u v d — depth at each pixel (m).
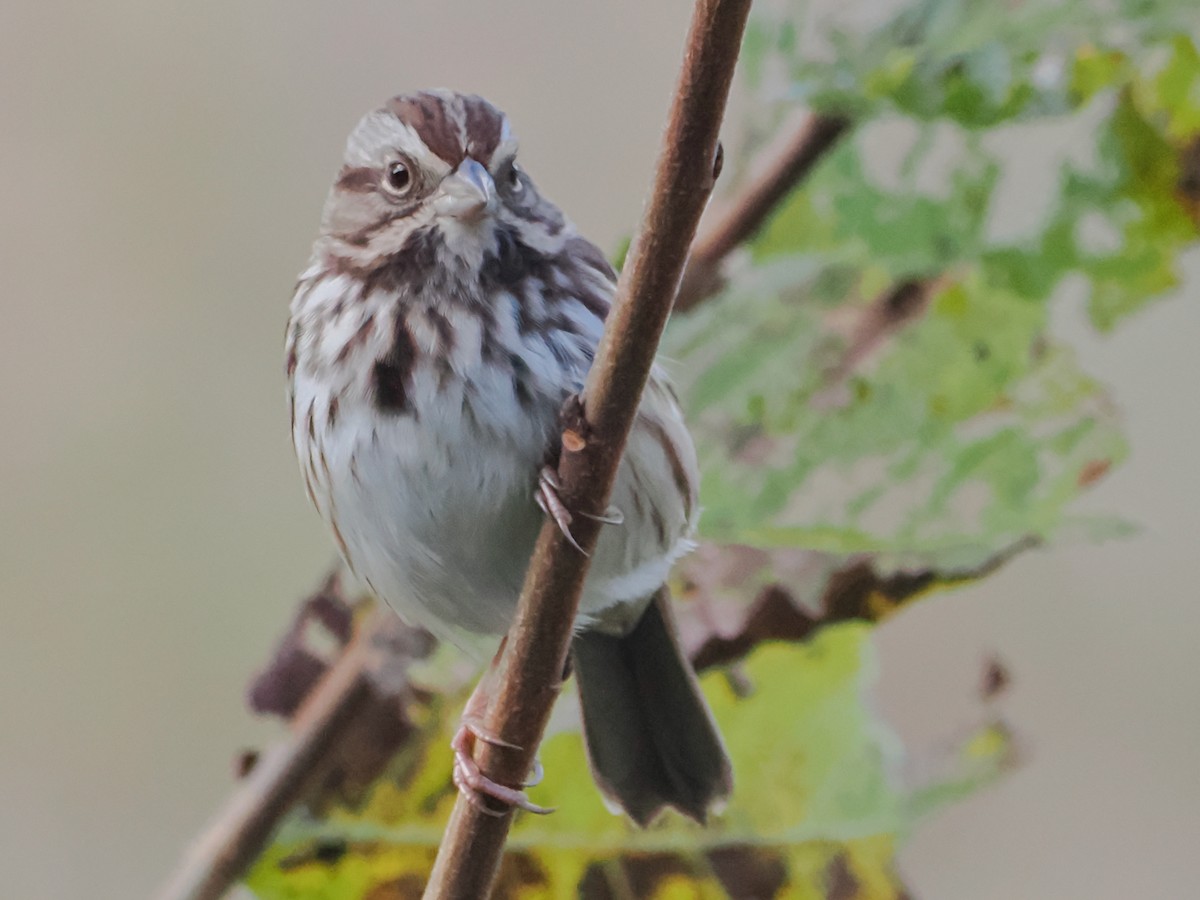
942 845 3.24
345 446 3.12
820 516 3.13
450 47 3.27
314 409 3.12
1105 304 3.15
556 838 3.14
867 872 3.14
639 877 3.14
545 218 3.12
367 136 3.12
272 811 3.11
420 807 3.13
